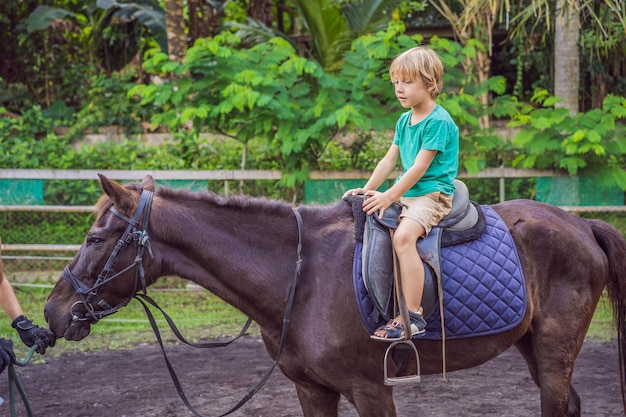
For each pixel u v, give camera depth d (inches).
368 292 121.9
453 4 460.8
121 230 122.5
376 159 353.4
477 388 209.3
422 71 121.9
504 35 504.7
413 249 122.3
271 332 128.2
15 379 122.2
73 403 200.4
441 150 122.0
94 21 502.0
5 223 356.2
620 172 319.0
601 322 283.4
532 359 146.5
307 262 126.6
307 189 326.6
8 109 481.4
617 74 469.4
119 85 467.2
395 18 475.2
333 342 122.0
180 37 436.1
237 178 322.7
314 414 131.6
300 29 537.3
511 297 131.5
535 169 324.8
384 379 123.0
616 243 149.3
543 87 485.1
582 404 192.2
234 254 126.1
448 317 128.1
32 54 501.4
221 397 204.2
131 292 124.2
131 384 217.6
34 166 387.5
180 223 125.2
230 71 319.9
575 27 381.1
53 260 354.0
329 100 324.8
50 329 122.9
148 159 395.2
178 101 322.7
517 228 140.4
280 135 315.6
